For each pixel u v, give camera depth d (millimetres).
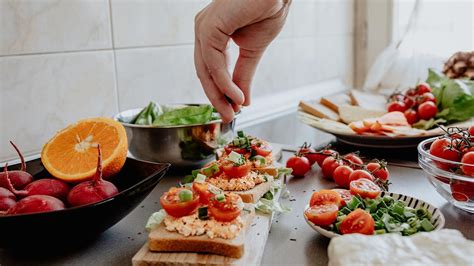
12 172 629
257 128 1337
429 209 629
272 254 586
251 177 711
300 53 1600
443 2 1723
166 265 536
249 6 598
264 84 1425
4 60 811
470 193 653
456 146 688
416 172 879
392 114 1078
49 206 542
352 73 2010
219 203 560
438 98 1132
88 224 547
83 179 626
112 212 560
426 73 1813
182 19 1137
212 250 546
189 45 1168
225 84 670
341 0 1831
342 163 835
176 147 841
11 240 527
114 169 648
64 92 904
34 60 852
